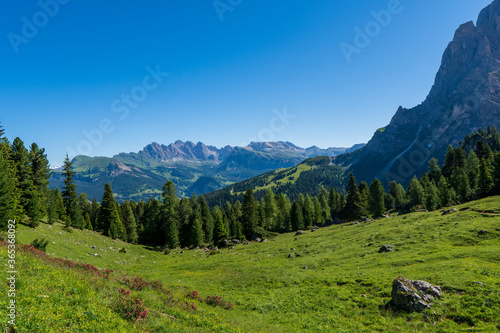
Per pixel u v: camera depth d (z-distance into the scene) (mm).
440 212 61812
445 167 128750
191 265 52000
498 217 43031
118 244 77438
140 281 23531
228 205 147750
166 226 85938
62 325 10805
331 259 45844
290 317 22906
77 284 16141
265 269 40781
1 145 51812
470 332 17094
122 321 12734
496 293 20453
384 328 19594
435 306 20703
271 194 138625
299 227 105000
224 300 26594
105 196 85812
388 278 28500
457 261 28703
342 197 129625
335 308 24016
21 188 56125
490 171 81688
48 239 48594
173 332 13703
